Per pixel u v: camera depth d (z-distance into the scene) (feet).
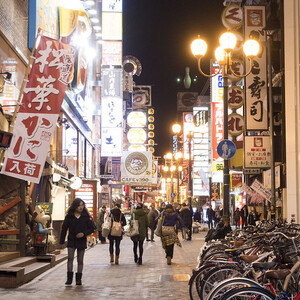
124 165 142.72
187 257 62.59
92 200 94.94
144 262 57.00
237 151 118.42
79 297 34.06
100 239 89.45
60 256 58.65
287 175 68.85
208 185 197.67
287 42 70.44
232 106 100.58
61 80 46.57
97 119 147.02
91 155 134.72
